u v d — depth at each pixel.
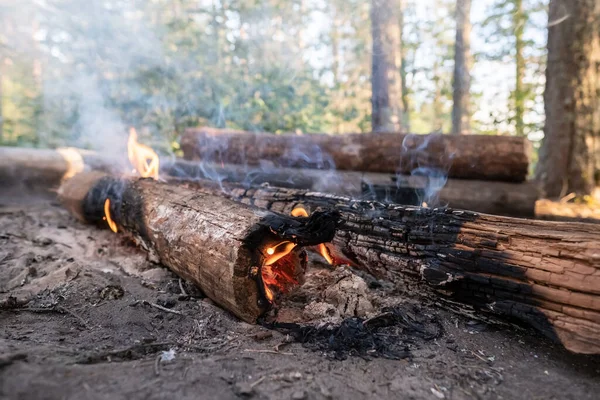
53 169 5.71
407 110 9.25
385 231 2.36
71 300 2.38
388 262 2.35
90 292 2.48
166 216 2.73
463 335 2.03
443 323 2.15
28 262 3.00
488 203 4.01
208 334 2.00
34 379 1.39
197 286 2.46
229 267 2.02
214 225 2.26
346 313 2.20
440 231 2.17
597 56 5.22
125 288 2.59
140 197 3.19
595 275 1.66
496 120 7.77
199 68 7.49
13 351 1.61
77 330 2.02
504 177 4.08
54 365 1.52
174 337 1.96
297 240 1.97
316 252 3.09
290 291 2.44
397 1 6.31
